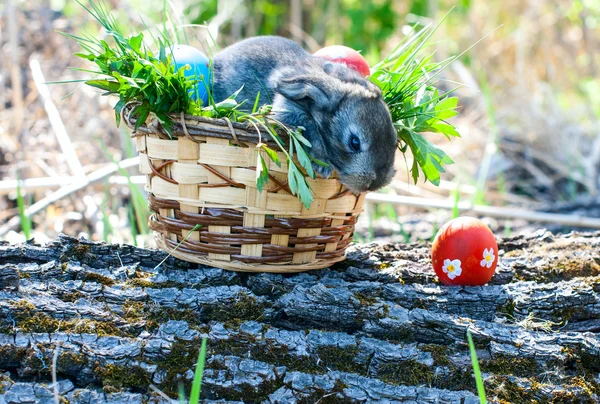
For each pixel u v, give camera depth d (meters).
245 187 0.85
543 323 0.88
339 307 0.87
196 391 0.75
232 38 1.99
